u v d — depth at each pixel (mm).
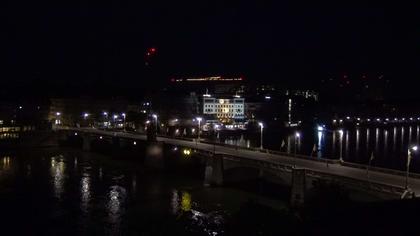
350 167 101500
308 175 89500
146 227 80500
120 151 175250
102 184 118625
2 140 195375
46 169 141375
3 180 122062
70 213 89688
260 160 106125
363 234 19719
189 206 95125
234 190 111125
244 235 43125
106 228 79938
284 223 42219
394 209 21625
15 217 86375
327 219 21250
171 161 146125
